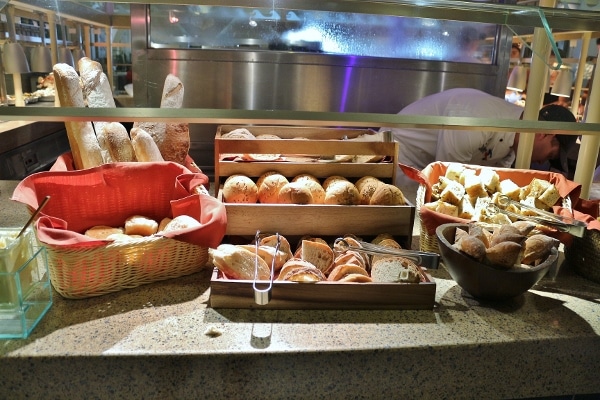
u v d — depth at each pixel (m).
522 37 1.34
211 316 1.01
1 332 0.91
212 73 2.11
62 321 0.97
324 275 1.12
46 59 1.66
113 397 0.91
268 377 0.92
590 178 1.57
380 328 0.99
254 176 1.35
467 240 1.06
